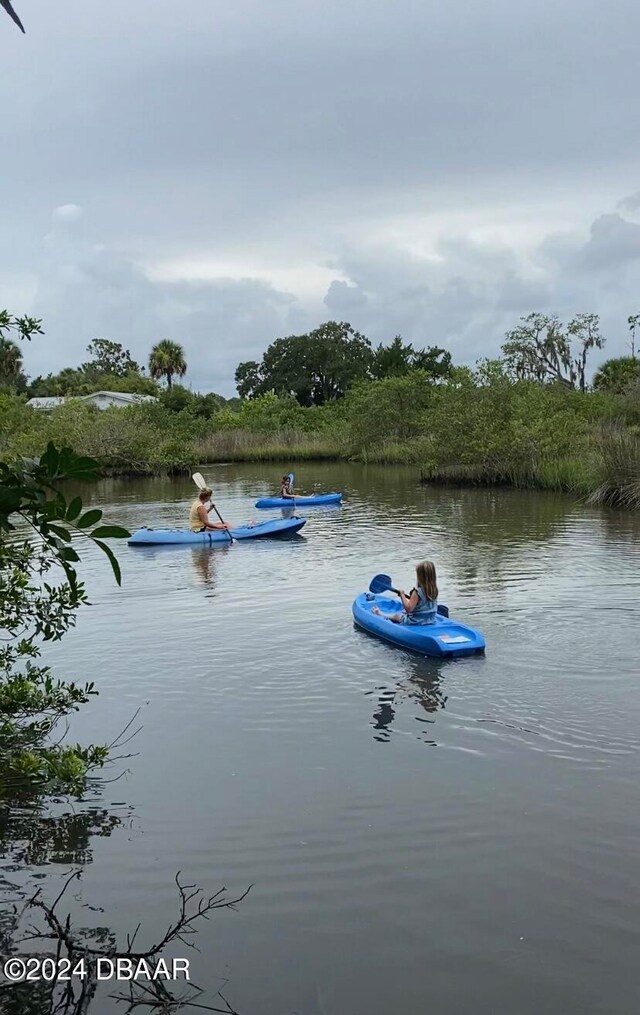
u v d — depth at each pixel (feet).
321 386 261.24
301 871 16.78
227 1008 13.19
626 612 35.32
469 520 65.77
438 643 29.81
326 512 74.33
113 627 35.06
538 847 17.42
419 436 137.28
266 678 28.25
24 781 19.45
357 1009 13.10
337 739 23.09
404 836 17.95
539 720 23.95
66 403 135.13
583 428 93.20
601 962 14.02
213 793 20.07
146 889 16.31
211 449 153.17
